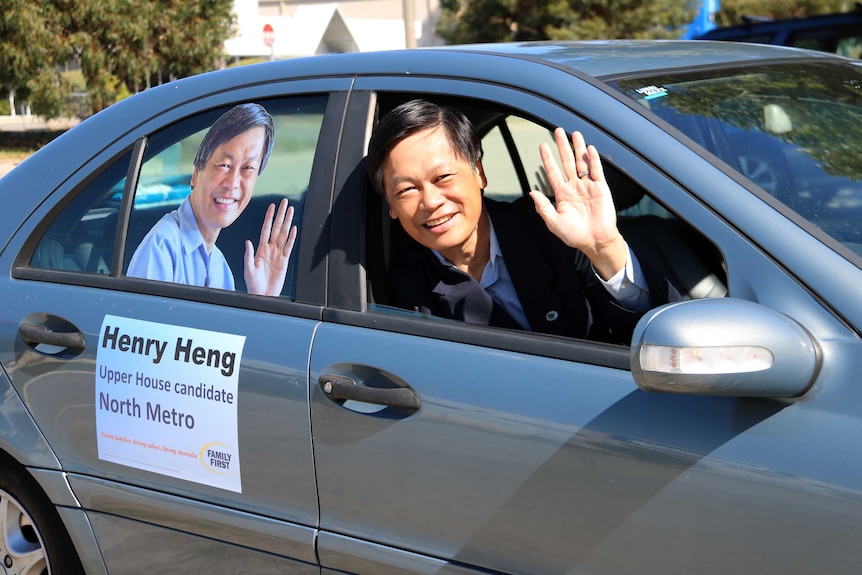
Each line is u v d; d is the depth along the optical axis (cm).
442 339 217
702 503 181
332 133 243
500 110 235
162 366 251
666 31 1309
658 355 169
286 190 247
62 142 289
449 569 213
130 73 2009
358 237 234
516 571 205
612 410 192
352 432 222
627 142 205
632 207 254
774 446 174
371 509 223
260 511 240
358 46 2344
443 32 1412
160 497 256
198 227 259
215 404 243
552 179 209
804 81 254
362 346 224
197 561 255
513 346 208
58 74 2003
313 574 235
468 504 208
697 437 182
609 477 191
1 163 1833
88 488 269
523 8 1314
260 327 239
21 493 287
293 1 2988
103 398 262
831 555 169
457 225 235
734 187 192
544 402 199
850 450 168
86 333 264
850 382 171
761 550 176
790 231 185
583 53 244
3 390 279
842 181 217
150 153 271
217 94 264
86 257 275
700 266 229
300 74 254
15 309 277
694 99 224
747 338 167
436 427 211
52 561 285
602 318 227
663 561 187
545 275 242
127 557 268
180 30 2025
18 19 1864
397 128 229
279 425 233
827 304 177
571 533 196
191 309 251
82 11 1916
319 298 236
